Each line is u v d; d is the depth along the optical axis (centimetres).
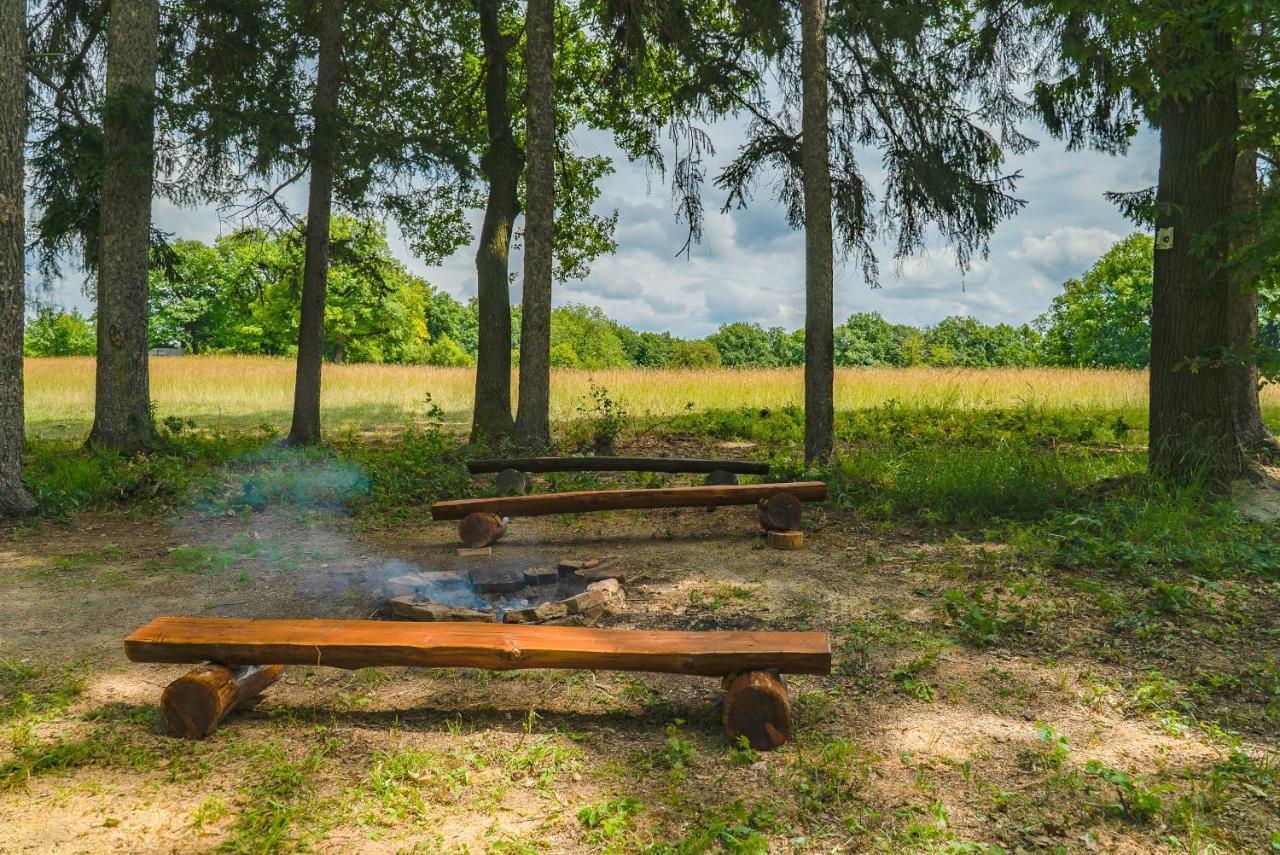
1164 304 649
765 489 605
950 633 397
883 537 610
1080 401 1919
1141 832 233
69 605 474
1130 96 851
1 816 246
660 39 1133
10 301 738
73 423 1664
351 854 225
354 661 301
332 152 1160
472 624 326
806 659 291
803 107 886
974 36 1020
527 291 1084
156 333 5472
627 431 1431
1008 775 265
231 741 297
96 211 1221
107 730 306
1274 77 538
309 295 1195
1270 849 222
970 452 876
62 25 1212
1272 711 308
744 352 8794
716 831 230
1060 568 502
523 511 622
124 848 229
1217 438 633
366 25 1309
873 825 237
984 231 1054
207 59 1222
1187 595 427
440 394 2375
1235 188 858
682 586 490
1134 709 314
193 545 639
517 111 1477
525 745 291
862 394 2045
